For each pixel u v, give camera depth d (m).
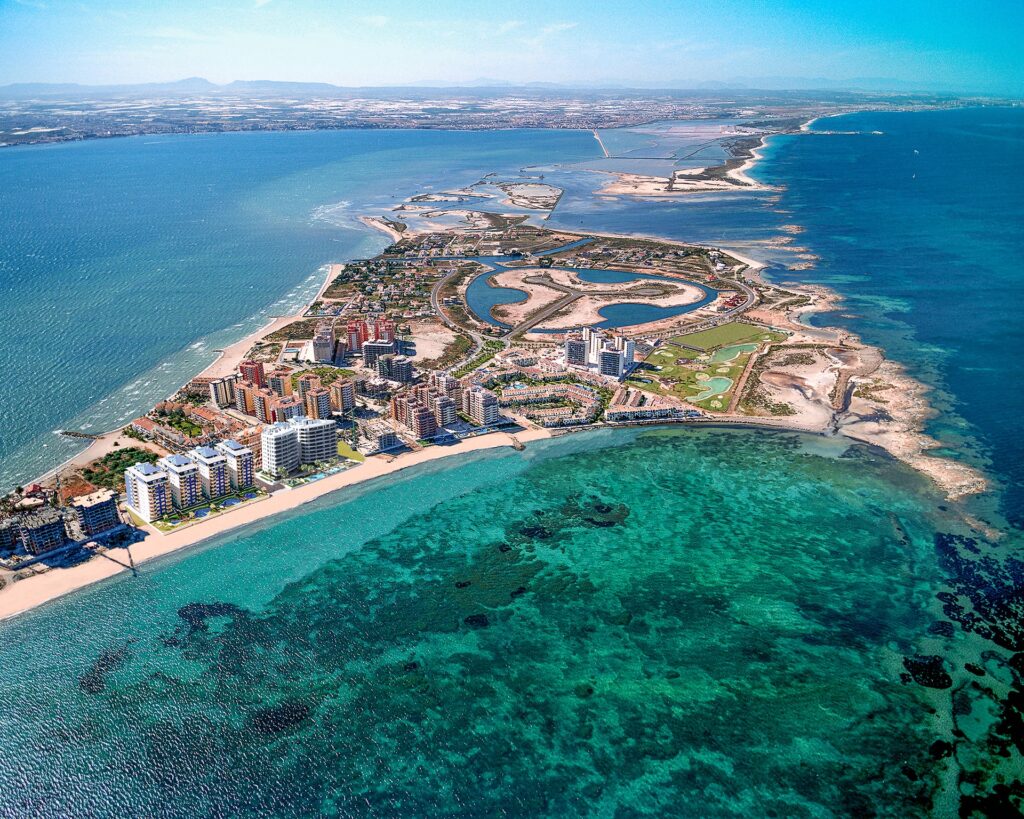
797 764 163.12
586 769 162.75
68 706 174.88
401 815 152.12
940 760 163.12
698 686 183.12
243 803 153.75
